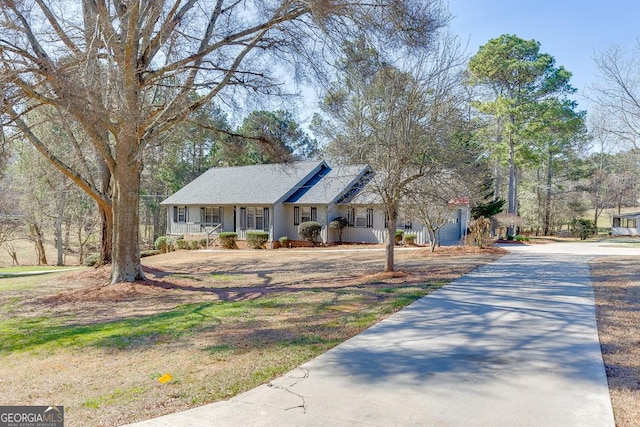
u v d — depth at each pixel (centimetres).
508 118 2795
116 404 379
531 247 2202
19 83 779
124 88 837
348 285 1016
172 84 1088
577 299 802
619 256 1595
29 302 931
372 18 866
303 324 654
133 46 891
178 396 395
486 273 1151
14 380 454
